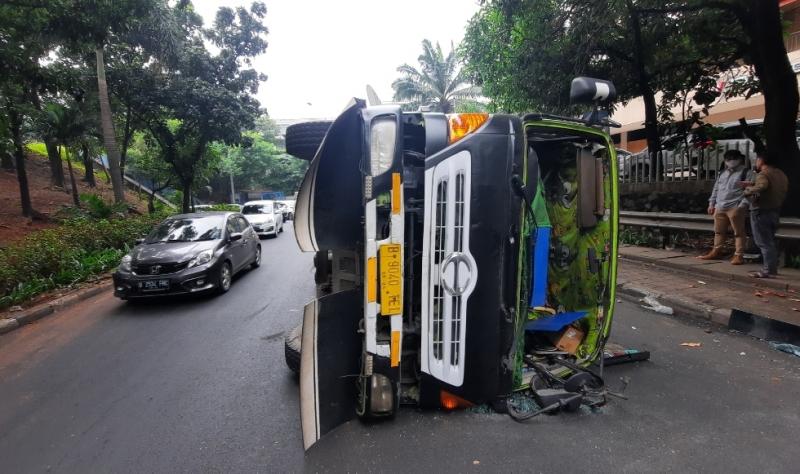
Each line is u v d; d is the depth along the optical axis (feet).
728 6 27.96
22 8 29.30
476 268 10.13
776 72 25.79
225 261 26.91
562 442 9.84
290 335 14.29
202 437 10.89
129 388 13.94
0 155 43.11
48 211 52.75
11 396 13.83
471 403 10.68
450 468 9.08
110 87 54.65
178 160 64.80
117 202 49.65
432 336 10.28
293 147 15.84
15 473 9.81
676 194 31.71
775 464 8.97
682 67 36.60
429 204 9.87
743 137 37.91
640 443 9.76
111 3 31.24
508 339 10.52
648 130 36.94
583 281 13.25
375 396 10.21
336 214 10.61
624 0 27.73
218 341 18.04
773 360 13.99
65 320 22.41
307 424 9.70
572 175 12.99
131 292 23.58
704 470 8.84
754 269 22.49
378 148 9.50
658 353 14.78
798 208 25.86
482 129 10.07
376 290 9.75
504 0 30.07
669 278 23.36
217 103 58.18
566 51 30.66
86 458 10.25
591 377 11.69
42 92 37.42
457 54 45.01
